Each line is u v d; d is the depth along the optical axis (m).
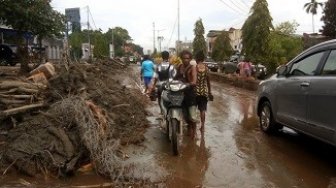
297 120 6.67
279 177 5.46
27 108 6.58
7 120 6.38
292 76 7.13
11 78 8.89
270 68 22.33
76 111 5.88
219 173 5.61
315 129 6.08
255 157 6.41
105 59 36.50
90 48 53.88
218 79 24.84
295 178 5.43
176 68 7.73
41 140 5.41
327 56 6.17
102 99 8.47
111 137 6.55
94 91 8.71
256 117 10.12
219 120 9.62
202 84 7.89
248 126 8.92
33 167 5.11
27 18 19.89
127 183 5.03
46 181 4.97
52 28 21.61
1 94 7.18
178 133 6.64
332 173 5.64
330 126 5.66
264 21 23.33
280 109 7.40
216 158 6.33
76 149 5.47
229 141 7.46
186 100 7.25
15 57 24.75
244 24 24.39
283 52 22.81
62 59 12.73
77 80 8.52
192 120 7.39
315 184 5.20
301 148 6.98
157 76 8.80
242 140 7.55
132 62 66.75
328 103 5.70
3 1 19.06
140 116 8.93
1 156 5.28
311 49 6.75
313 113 6.13
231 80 21.62
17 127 5.95
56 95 7.39
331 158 6.38
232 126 8.89
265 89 8.09
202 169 5.77
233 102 13.19
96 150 5.37
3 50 24.70
